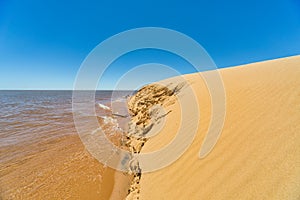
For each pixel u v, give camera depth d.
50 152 7.84
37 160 7.07
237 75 9.09
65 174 5.85
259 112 3.87
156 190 3.37
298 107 3.41
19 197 4.82
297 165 2.12
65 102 32.25
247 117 3.88
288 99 3.91
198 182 2.85
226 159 2.95
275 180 2.09
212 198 2.39
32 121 14.25
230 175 2.57
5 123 13.59
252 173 2.38
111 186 4.85
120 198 4.17
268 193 1.98
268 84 5.48
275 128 3.05
